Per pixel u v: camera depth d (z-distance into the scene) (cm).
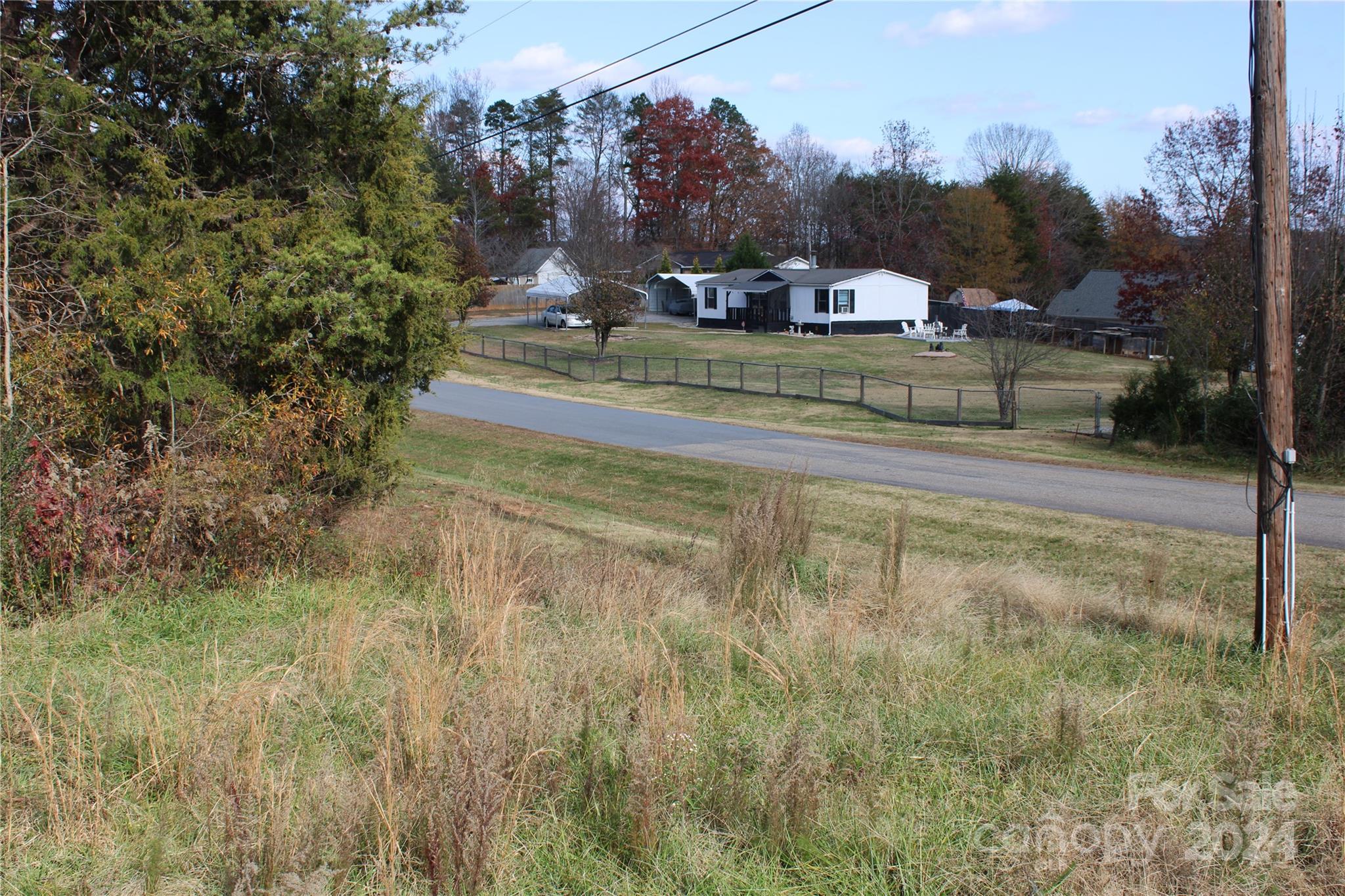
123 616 664
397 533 1069
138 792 408
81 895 337
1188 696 547
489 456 2120
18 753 438
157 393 852
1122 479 1811
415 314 1058
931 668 591
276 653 590
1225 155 3662
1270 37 691
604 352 4875
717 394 3516
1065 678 580
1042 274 6881
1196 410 2175
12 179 946
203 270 923
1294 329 1948
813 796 387
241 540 775
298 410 913
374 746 443
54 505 687
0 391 745
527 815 395
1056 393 3616
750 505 945
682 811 396
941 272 6956
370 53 1171
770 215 9506
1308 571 1110
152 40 1064
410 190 1243
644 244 9256
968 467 1953
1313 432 1919
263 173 1212
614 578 779
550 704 475
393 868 334
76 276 911
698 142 9394
